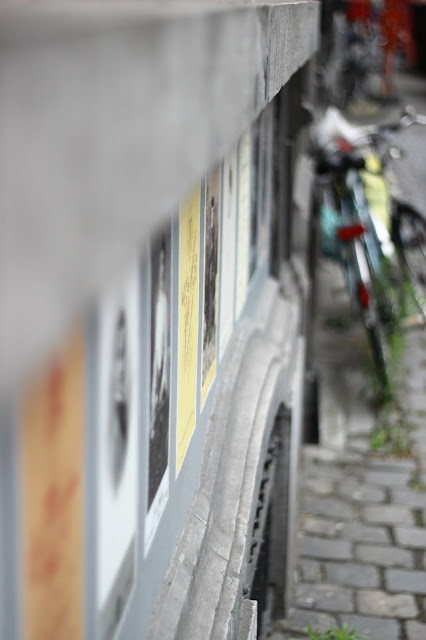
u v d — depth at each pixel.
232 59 1.04
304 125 4.70
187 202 1.90
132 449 1.42
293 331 4.02
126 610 1.44
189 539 1.97
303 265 5.29
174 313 1.78
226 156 2.54
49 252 0.51
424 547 4.76
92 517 1.18
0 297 0.47
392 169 11.34
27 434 0.88
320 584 4.42
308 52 2.80
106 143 0.58
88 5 0.60
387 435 6.00
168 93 0.71
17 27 0.48
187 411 2.01
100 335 1.16
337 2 15.47
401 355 7.29
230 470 2.46
